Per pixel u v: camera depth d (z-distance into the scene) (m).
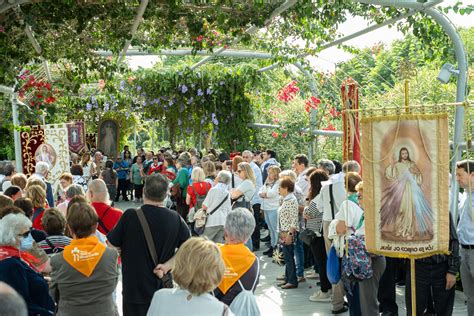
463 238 6.17
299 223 9.09
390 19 9.23
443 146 5.27
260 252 11.63
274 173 10.65
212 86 18.47
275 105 18.23
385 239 5.39
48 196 10.13
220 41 9.73
